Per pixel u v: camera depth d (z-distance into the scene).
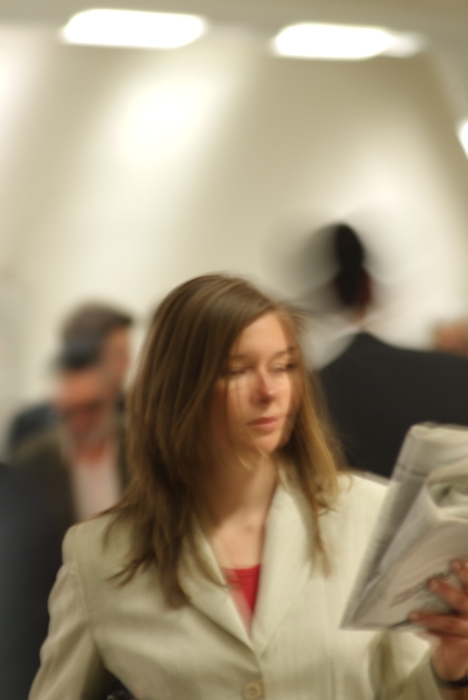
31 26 7.34
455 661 1.85
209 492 2.10
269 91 9.91
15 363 8.77
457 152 10.54
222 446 1.98
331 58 10.08
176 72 9.53
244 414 1.93
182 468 2.04
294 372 2.08
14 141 9.04
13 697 3.73
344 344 3.32
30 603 3.94
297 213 10.01
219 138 9.73
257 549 2.09
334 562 2.06
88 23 7.22
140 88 9.41
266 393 1.93
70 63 9.12
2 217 9.02
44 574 4.07
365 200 10.28
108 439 5.33
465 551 1.70
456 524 1.60
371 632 2.04
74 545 2.19
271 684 1.94
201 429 1.98
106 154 9.33
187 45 9.51
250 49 9.70
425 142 10.48
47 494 5.03
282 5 7.00
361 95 10.26
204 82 9.62
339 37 7.84
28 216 9.10
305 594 2.01
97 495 5.22
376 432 3.14
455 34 7.89
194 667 1.95
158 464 2.11
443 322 9.91
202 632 1.98
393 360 3.23
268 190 9.95
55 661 2.15
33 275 9.06
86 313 5.84
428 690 1.93
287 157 10.02
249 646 1.94
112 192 9.35
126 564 2.09
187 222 9.62
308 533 2.07
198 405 1.95
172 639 1.99
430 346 9.81
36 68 9.05
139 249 9.46
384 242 9.99
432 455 1.67
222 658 1.95
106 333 5.80
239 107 9.80
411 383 3.18
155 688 1.98
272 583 2.00
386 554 1.67
